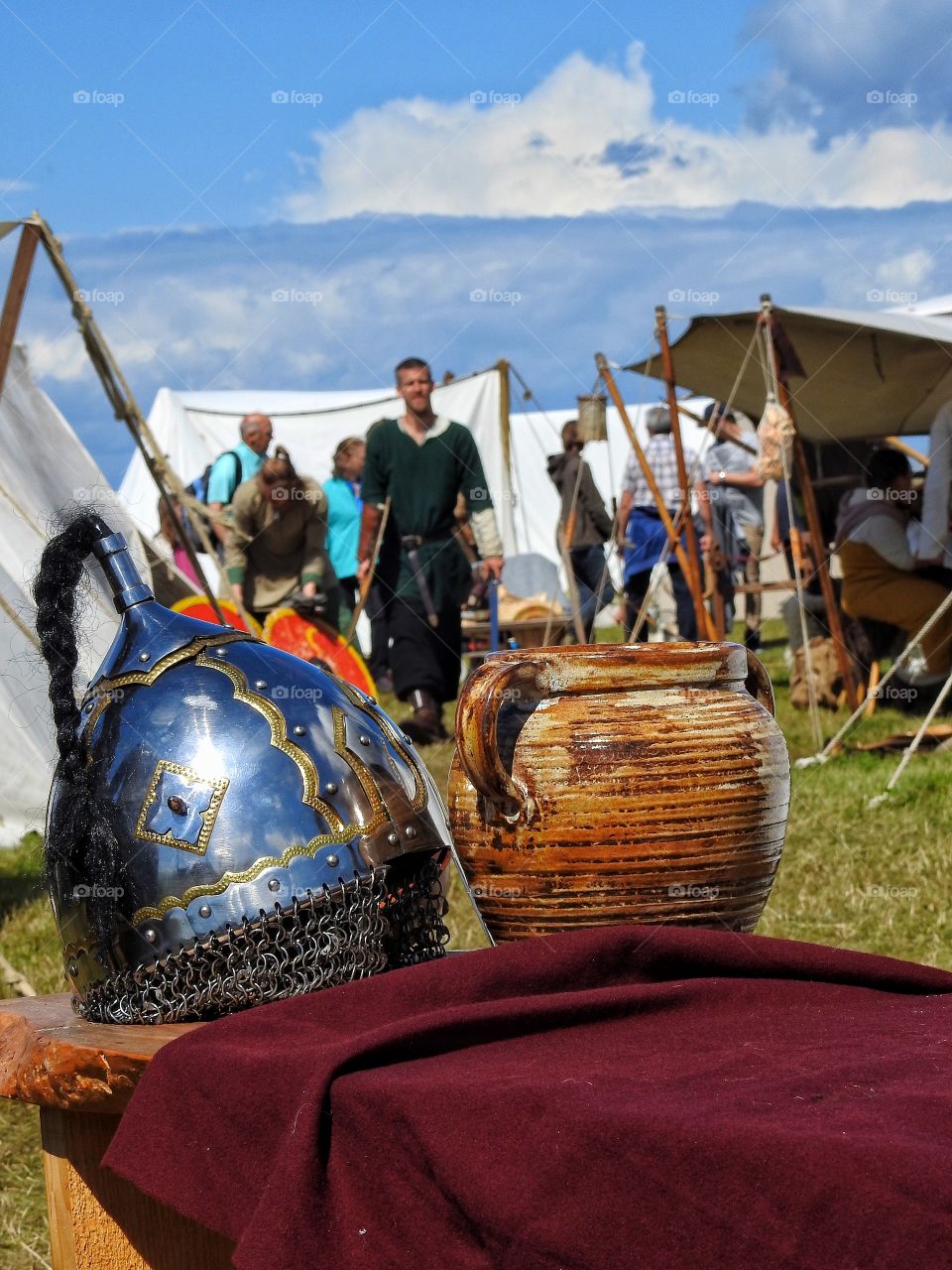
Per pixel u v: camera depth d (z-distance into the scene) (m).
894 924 4.17
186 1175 1.25
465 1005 1.27
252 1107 1.22
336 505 9.63
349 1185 1.13
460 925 4.14
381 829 1.50
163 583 5.65
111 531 1.62
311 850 1.45
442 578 7.33
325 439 13.45
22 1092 1.46
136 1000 1.48
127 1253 1.49
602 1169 1.00
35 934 4.76
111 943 1.48
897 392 8.81
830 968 1.41
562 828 1.51
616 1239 0.99
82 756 1.52
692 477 9.33
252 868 1.44
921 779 5.86
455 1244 1.09
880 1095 1.06
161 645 1.54
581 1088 1.08
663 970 1.40
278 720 1.49
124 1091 1.37
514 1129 1.06
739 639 13.20
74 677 1.58
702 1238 0.95
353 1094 1.14
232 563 6.88
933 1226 0.86
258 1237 1.11
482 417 12.26
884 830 5.18
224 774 1.46
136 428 5.53
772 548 9.43
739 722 1.56
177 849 1.44
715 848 1.52
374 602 9.71
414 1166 1.11
